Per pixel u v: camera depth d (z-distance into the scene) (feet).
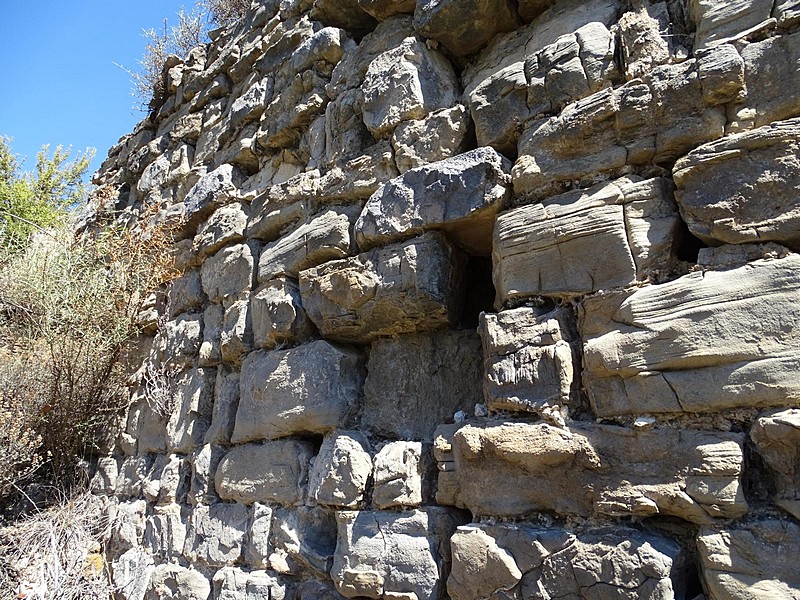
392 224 9.11
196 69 18.13
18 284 16.46
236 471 11.09
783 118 6.36
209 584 10.92
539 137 7.88
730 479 5.74
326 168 11.24
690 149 6.86
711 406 6.01
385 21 11.21
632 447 6.38
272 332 10.93
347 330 9.90
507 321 7.57
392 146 9.87
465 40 9.72
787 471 5.62
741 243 6.24
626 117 7.14
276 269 11.28
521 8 9.05
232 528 10.80
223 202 14.12
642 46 7.39
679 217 6.78
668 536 6.27
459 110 9.18
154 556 12.46
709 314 6.15
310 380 10.00
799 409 5.60
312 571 9.28
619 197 7.05
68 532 13.64
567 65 7.91
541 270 7.47
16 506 14.97
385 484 8.43
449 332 9.30
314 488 9.36
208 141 16.22
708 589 5.77
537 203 7.73
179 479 12.78
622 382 6.59
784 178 6.06
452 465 7.83
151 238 15.37
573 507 6.66
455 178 8.45
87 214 20.68
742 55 6.64
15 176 39.50
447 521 7.92
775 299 5.85
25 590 12.25
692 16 7.27
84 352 15.49
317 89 12.28
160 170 17.76
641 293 6.66
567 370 6.94
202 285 14.02
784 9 6.52
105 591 12.70
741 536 5.65
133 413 15.61
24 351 16.15
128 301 15.72
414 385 9.36
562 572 6.47
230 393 12.25
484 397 7.86
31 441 14.85
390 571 8.03
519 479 7.08
